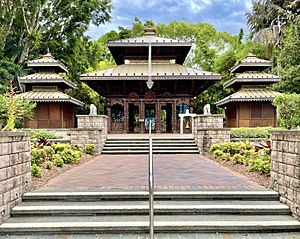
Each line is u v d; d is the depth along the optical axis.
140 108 21.61
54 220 5.56
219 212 5.81
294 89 22.23
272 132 6.67
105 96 21.81
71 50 30.64
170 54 23.17
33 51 29.81
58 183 7.54
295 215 5.58
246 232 5.25
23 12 27.16
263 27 31.44
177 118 22.06
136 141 15.88
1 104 10.12
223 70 31.06
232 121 21.91
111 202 6.25
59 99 20.33
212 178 8.11
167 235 5.16
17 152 6.15
